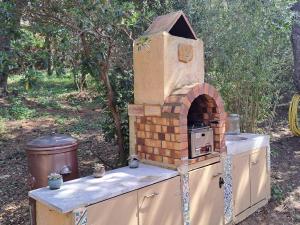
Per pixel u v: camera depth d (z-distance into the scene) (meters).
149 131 3.64
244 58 5.97
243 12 5.75
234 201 4.06
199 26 5.66
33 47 3.82
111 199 2.70
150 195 3.00
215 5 5.96
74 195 2.66
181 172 3.33
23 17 3.66
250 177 4.35
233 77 6.26
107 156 6.70
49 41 3.91
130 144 3.89
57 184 2.85
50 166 3.64
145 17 4.67
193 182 3.49
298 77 8.46
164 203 3.17
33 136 8.66
